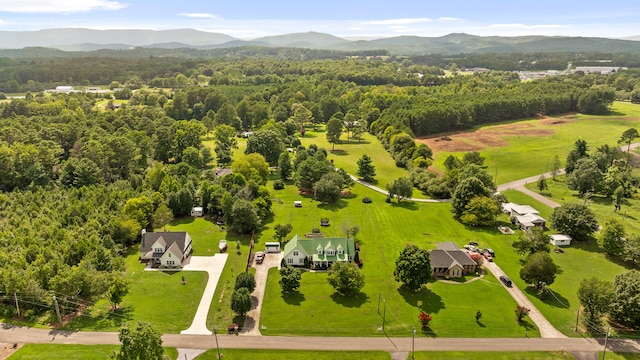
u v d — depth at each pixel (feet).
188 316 266.98
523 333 256.73
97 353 226.38
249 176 499.51
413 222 424.87
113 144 524.93
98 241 329.52
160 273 317.83
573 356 238.07
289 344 243.60
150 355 195.83
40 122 650.02
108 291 265.54
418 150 599.57
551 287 306.96
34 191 453.17
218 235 385.29
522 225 404.98
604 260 345.92
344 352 237.86
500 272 328.29
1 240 318.65
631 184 515.50
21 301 261.24
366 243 377.50
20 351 226.79
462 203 428.15
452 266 319.27
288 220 425.69
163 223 389.19
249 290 284.00
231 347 239.30
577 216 377.09
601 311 263.08
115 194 419.33
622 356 237.86
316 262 330.95
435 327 261.03
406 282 293.23
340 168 597.93
